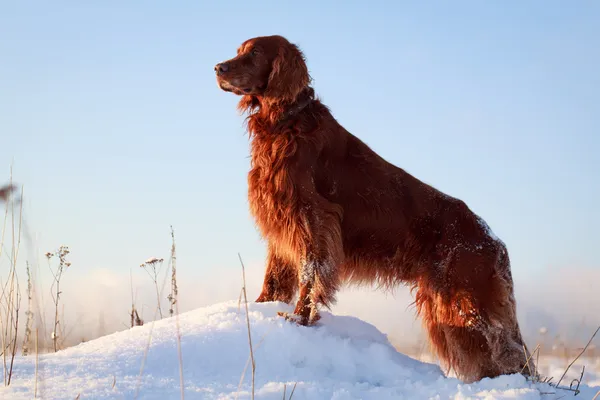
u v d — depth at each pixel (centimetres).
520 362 420
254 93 464
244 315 409
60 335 434
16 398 261
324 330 410
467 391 345
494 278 430
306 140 445
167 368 328
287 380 333
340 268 443
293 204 438
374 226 458
